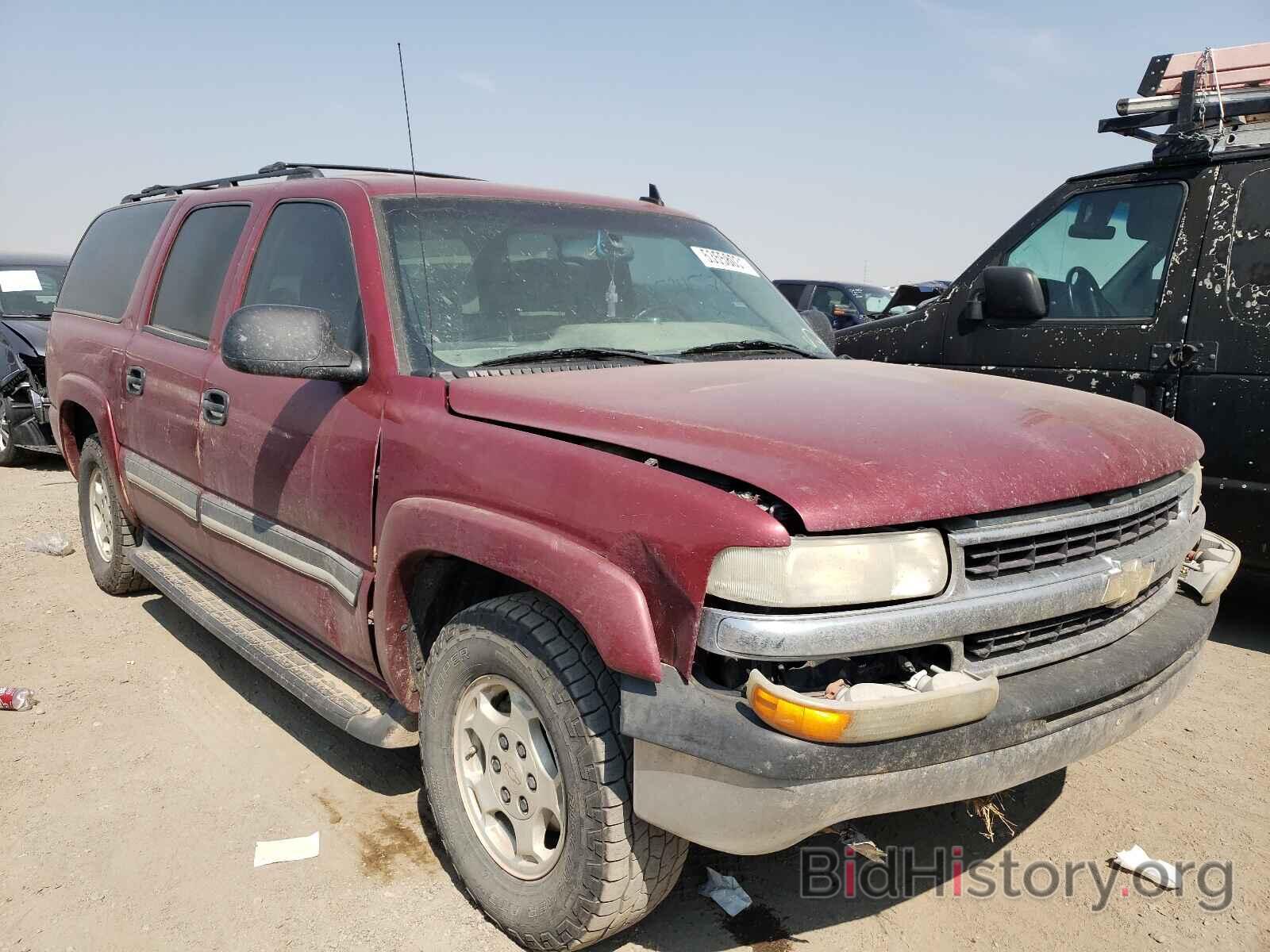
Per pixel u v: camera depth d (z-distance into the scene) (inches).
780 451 81.5
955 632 80.6
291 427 122.6
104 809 123.8
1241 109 190.2
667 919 102.6
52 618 193.0
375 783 131.0
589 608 81.9
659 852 87.7
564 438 91.5
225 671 167.6
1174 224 184.4
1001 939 100.5
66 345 201.9
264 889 107.3
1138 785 131.0
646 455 85.4
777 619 75.4
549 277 126.3
